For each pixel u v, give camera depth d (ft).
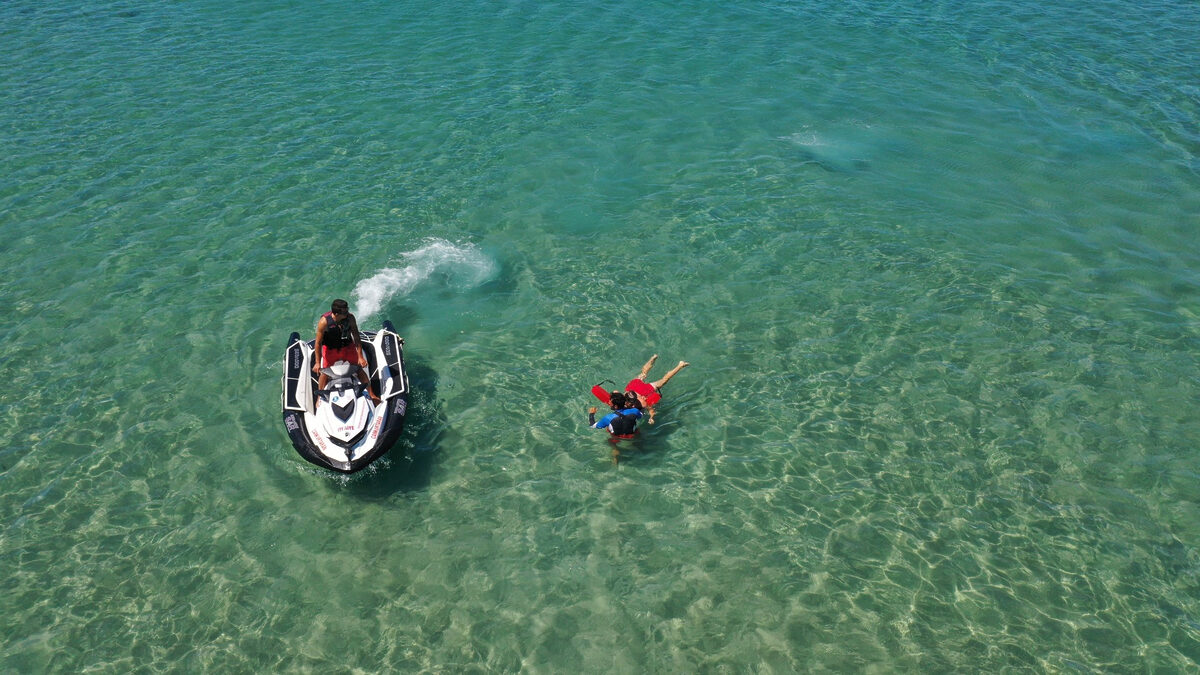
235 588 29.07
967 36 77.82
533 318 42.68
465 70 69.51
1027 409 37.06
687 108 64.28
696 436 35.86
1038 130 61.62
